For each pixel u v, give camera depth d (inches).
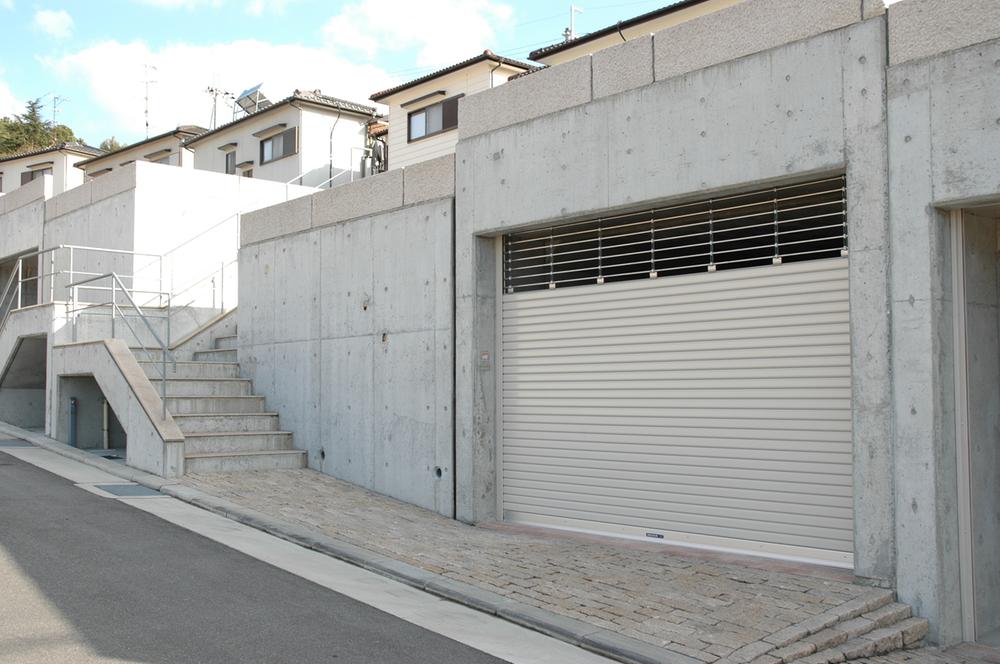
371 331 430.6
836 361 280.5
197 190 687.7
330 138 1113.4
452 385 383.6
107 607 226.1
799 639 215.8
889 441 253.0
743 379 303.9
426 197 405.4
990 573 260.1
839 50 268.2
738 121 292.7
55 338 535.8
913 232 249.8
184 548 293.4
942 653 235.3
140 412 435.5
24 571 253.6
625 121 325.4
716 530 309.0
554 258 368.5
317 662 195.9
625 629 221.5
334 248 459.5
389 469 413.7
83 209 722.8
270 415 486.6
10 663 182.9
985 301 265.7
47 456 477.1
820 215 285.9
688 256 322.3
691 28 308.7
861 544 257.8
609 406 343.9
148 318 597.9
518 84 366.9
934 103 246.5
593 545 321.4
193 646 201.0
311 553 300.7
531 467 369.1
